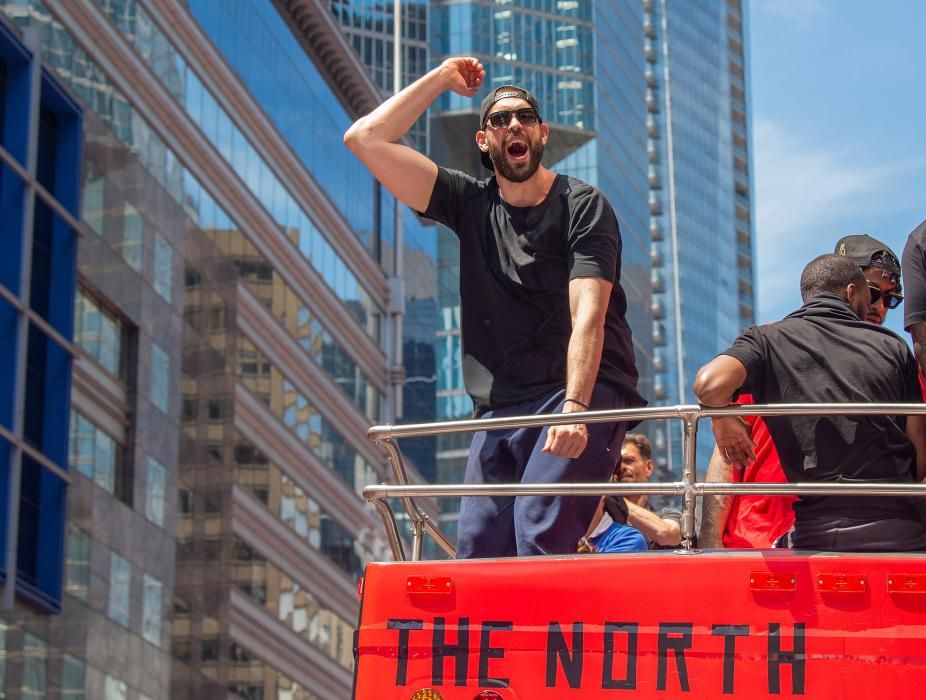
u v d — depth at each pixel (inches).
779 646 186.7
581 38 5659.5
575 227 245.1
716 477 282.5
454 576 196.9
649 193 6879.9
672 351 6909.5
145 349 2185.0
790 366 217.5
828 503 209.2
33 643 1804.9
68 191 1985.7
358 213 3216.0
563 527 236.1
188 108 2425.0
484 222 254.5
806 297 233.5
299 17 2947.8
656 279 7032.5
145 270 2208.4
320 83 3056.1
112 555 2027.6
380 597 197.8
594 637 191.2
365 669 195.6
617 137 5856.3
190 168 2402.8
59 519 1856.5
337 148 3127.5
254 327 2591.0
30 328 1866.4
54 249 1951.3
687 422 202.1
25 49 1881.2
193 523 2287.2
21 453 1787.6
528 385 247.1
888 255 274.1
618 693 188.9
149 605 2126.0
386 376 3280.0
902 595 186.1
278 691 2524.6
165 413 2233.0
